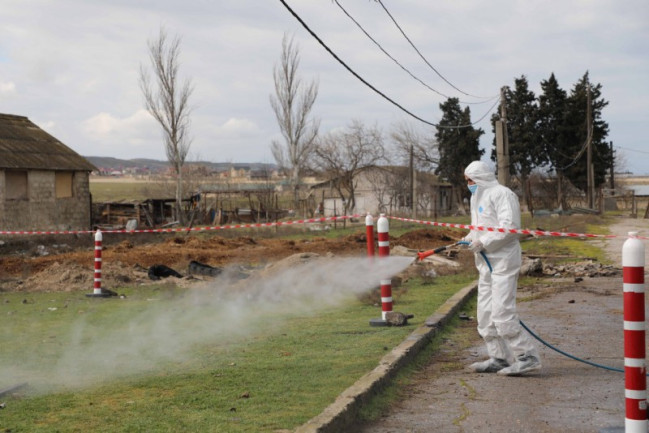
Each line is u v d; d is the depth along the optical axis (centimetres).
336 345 817
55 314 1119
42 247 2783
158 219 5078
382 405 593
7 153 3212
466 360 781
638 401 456
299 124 6288
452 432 529
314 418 509
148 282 1587
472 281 1485
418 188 6612
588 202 5850
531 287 1508
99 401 585
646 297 1251
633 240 457
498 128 2858
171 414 540
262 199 5281
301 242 3036
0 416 541
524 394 636
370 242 1021
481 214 728
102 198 8619
